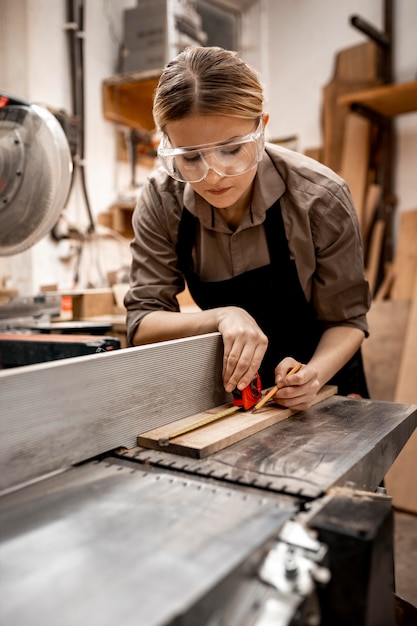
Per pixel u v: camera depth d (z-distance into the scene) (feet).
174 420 3.15
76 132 8.02
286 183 3.91
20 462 2.36
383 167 10.09
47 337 4.09
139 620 1.43
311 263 4.02
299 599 1.67
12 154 4.35
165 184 4.14
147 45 9.72
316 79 11.36
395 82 10.35
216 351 3.48
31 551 1.80
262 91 3.31
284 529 1.98
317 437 2.96
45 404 2.45
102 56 9.91
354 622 1.91
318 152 11.02
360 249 4.06
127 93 10.24
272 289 4.20
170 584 1.58
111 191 10.20
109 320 6.31
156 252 4.24
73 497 2.23
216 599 1.58
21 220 4.47
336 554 1.94
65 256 9.11
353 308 4.15
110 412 2.76
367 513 2.08
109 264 10.08
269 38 11.91
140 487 2.32
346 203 3.89
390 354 9.17
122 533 1.90
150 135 10.18
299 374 3.36
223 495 2.22
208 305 4.58
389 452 3.06
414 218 9.66
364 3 10.62
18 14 8.64
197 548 1.78
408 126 10.16
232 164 3.18
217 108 3.00
